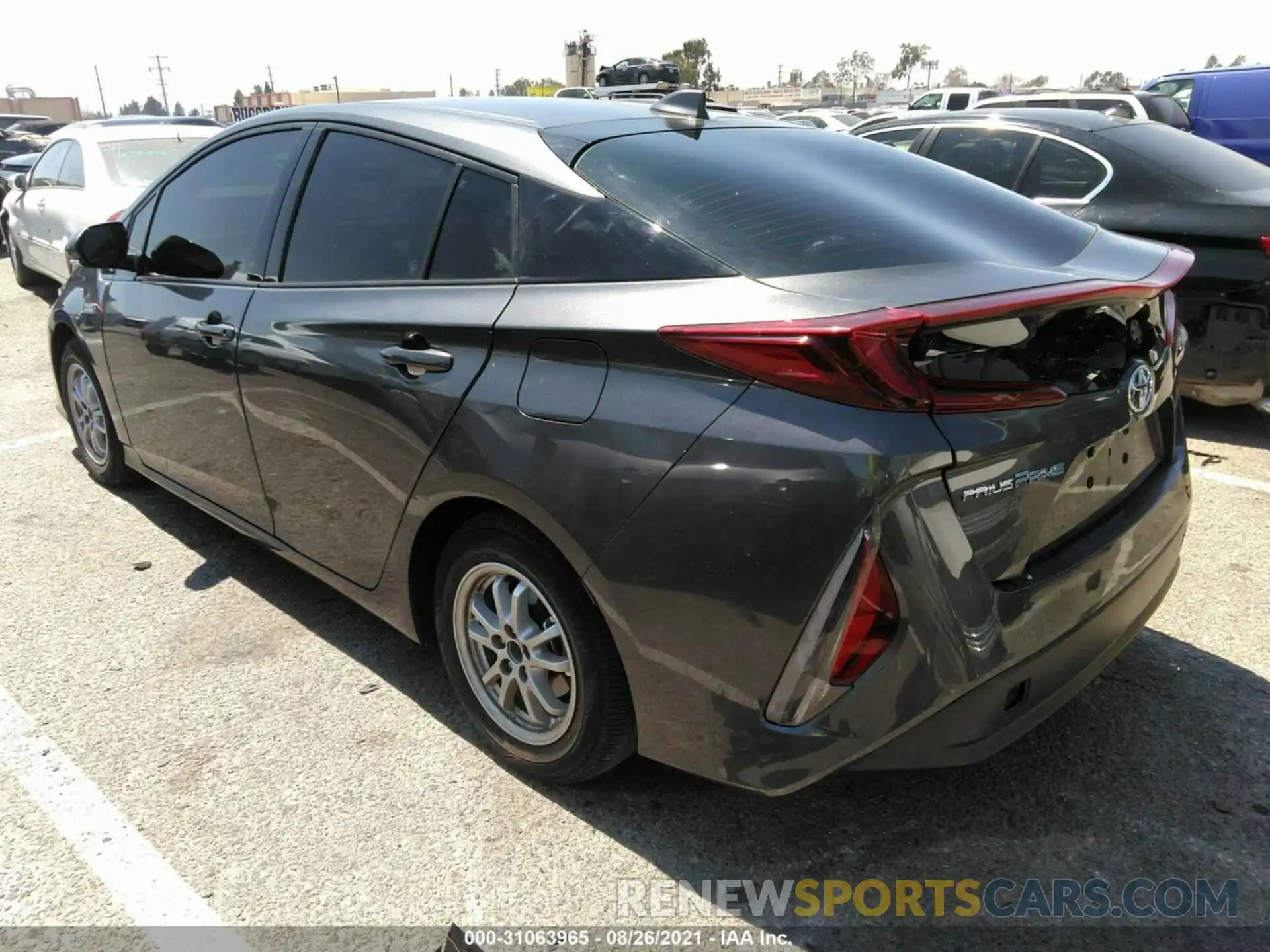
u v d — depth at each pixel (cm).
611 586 207
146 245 379
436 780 255
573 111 274
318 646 321
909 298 189
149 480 432
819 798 249
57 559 384
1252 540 394
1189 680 297
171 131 838
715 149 256
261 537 331
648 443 199
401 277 265
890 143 652
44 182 867
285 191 309
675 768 233
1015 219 255
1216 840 233
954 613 186
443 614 263
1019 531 202
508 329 226
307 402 281
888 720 188
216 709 286
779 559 184
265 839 235
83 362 422
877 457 177
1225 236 471
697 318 197
